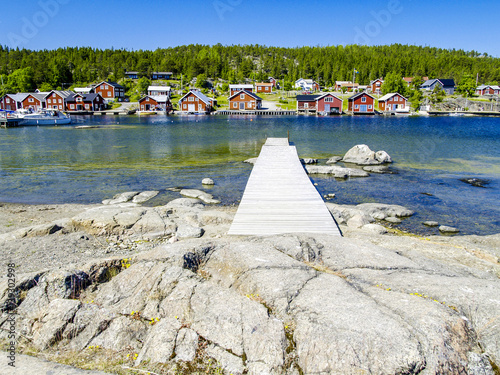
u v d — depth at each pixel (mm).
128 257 8688
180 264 7898
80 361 5820
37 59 118250
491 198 18016
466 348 5488
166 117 74500
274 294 6680
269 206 13805
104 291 7535
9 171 23562
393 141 37625
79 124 58344
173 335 5941
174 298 6754
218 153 30703
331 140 38469
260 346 5570
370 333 5387
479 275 8062
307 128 51438
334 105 83500
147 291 7152
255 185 17016
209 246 8797
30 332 6461
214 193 18906
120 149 32531
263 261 7840
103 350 6070
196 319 6215
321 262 8359
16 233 11391
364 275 7531
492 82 120938
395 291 6836
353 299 6297
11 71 110062
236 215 12836
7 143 35844
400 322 5637
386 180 21734
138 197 17609
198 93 89062
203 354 5648
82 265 8148
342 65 120000
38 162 26531
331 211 14508
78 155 29469
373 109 82500
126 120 66625
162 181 21359
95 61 137250
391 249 9719
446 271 7992
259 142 36969
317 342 5418
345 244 9125
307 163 26406
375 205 16141
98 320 6449
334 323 5664
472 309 6184
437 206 16906
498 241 11453
